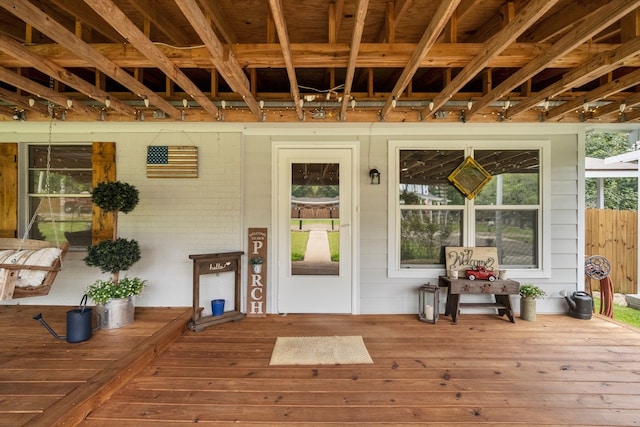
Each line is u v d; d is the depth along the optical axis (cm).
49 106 320
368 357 260
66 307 363
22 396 194
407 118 341
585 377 230
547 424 182
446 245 375
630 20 203
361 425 181
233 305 370
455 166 374
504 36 184
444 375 233
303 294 372
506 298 347
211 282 371
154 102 289
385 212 371
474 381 225
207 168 370
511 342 289
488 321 344
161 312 350
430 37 183
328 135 371
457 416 189
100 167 366
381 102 328
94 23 238
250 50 223
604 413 191
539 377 230
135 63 233
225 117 341
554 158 369
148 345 260
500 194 373
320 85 389
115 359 238
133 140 369
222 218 371
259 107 323
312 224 373
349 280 372
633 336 303
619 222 522
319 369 242
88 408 188
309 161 374
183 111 337
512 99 326
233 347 279
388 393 211
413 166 374
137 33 180
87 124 366
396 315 365
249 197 374
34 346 261
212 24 239
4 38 195
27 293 269
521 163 372
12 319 324
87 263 300
